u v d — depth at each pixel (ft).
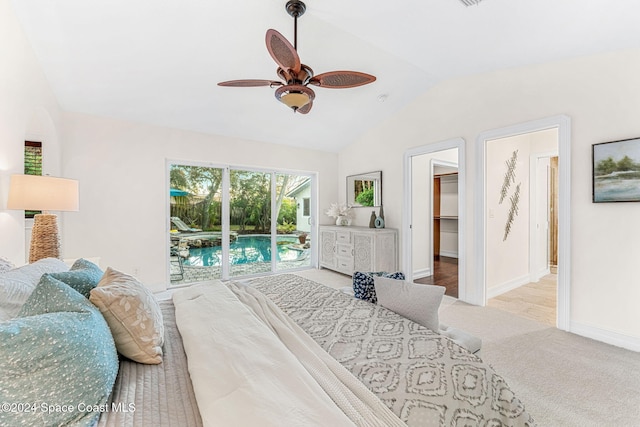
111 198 11.91
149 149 12.75
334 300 5.93
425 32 8.21
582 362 7.00
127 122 12.25
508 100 10.15
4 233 6.64
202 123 13.29
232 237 15.39
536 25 7.22
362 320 4.87
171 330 4.84
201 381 3.14
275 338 4.03
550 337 8.36
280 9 7.52
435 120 12.57
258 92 11.34
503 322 9.46
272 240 16.75
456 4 6.80
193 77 10.03
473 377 3.50
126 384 3.29
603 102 8.13
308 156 17.70
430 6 7.02
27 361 2.43
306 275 16.19
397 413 2.94
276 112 13.08
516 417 3.47
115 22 7.39
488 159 12.07
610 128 8.02
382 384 3.25
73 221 11.19
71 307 3.18
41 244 7.57
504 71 10.25
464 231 11.54
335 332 4.45
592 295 8.37
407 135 13.94
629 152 7.70
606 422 5.05
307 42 9.01
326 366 3.45
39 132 10.21
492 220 12.37
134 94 10.61
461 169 11.57
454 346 4.06
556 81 9.02
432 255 16.70
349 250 15.51
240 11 7.49
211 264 14.76
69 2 6.71
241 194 15.67
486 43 8.48
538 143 14.30
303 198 18.16
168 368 3.69
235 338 3.96
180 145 13.52
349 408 2.79
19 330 2.47
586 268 8.47
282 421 2.51
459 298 11.76
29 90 7.73
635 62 7.62
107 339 3.16
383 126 15.30
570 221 8.73
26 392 2.41
